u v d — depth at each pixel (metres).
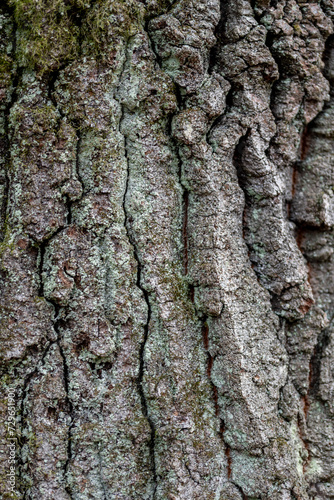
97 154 0.83
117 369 0.82
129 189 0.83
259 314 0.84
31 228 0.82
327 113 0.88
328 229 0.88
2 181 0.84
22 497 0.81
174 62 0.83
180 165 0.84
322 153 0.88
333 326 0.87
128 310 0.82
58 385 0.81
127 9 0.82
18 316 0.81
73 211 0.83
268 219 0.86
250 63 0.85
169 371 0.83
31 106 0.83
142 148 0.83
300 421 0.86
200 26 0.83
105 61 0.82
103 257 0.82
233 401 0.83
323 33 0.87
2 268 0.82
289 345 0.86
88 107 0.82
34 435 0.81
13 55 0.84
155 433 0.82
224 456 0.83
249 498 0.82
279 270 0.85
